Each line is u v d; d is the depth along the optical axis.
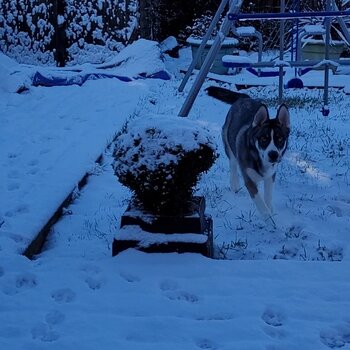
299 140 4.74
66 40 8.14
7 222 2.92
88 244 2.81
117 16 8.21
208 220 2.78
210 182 3.78
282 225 3.11
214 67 7.88
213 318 2.06
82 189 3.67
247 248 2.82
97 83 6.87
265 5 9.18
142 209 2.62
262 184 3.74
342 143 4.62
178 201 2.53
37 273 2.38
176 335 1.94
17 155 4.17
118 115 5.30
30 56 8.05
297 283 2.28
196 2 9.59
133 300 2.17
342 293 2.20
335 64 4.90
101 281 2.32
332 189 3.63
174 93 6.60
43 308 2.12
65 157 4.07
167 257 2.49
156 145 2.45
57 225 3.12
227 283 2.29
